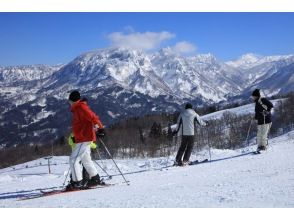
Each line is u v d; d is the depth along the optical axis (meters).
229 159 13.45
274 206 5.45
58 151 64.06
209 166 11.84
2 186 11.59
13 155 84.94
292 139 20.09
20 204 7.39
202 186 7.77
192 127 13.12
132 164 16.48
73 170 8.86
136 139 60.03
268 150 14.41
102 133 9.12
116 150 43.09
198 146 31.89
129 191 7.95
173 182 9.01
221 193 6.70
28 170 26.62
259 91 14.42
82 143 8.93
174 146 24.41
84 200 7.15
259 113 14.38
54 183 11.66
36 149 83.25
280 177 8.20
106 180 10.27
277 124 62.88
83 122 8.91
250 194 6.39
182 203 6.08
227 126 55.88
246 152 15.16
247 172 9.70
